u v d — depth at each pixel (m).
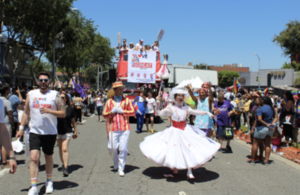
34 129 4.40
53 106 4.47
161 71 15.70
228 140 8.11
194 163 5.16
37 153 4.32
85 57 37.75
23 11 17.86
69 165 6.42
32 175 4.27
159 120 15.95
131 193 4.62
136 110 11.47
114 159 5.96
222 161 6.97
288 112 8.58
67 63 34.41
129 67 15.81
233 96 13.31
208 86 7.05
